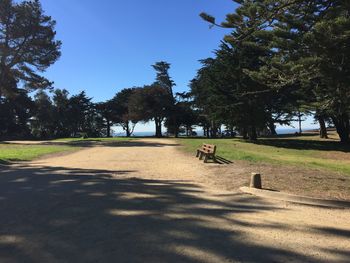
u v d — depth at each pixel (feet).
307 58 35.12
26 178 39.47
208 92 137.69
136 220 21.86
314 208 25.75
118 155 73.26
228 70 117.60
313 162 66.95
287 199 27.94
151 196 28.96
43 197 28.60
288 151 98.27
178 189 32.17
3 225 20.89
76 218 22.30
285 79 39.75
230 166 47.29
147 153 77.36
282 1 34.88
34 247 17.26
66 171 45.91
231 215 23.29
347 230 20.48
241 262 15.52
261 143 118.93
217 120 133.28
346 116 115.96
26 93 261.24
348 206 26.03
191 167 48.67
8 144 127.03
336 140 134.31
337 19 32.17
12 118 258.37
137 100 233.55
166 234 19.17
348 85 37.88
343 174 42.73
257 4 35.22
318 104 53.88
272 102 122.52
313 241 18.45
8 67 148.87
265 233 19.63
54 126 315.99
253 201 27.53
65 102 318.86
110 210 24.29
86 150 90.43
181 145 106.73
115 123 317.63
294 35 36.24
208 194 30.01
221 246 17.43
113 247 17.24
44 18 150.30
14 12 142.92
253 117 122.62
